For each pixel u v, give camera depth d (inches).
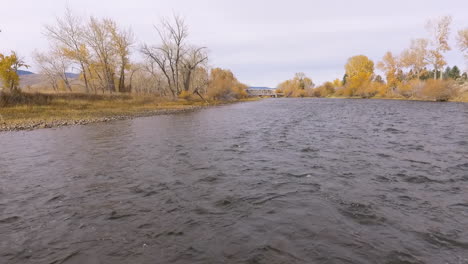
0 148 481.1
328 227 182.4
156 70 2274.9
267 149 441.4
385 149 426.9
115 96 1489.9
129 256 153.1
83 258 151.9
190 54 2023.9
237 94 3009.4
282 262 144.7
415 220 191.2
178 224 190.5
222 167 338.6
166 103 1717.5
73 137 589.9
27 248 162.7
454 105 1465.3
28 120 851.4
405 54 2470.5
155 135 609.0
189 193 251.3
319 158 375.2
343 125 747.4
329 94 4234.7
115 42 1702.8
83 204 229.3
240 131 658.2
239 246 161.0
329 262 144.2
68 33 1568.7
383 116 979.3
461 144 457.1
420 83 2127.2
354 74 3695.9
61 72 1955.0
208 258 149.6
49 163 374.0
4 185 282.4
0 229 186.5
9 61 1028.5
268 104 2139.5
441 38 2110.0
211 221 194.2
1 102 983.6
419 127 671.8
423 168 319.0
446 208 210.4
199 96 2206.0
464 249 155.3
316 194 242.8
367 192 245.9
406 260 145.6
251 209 213.5
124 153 429.4
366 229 179.2
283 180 283.4
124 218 201.5
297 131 645.3
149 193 253.1
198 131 666.2
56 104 1141.7
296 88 4778.5
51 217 205.2
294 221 191.8
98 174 317.7
